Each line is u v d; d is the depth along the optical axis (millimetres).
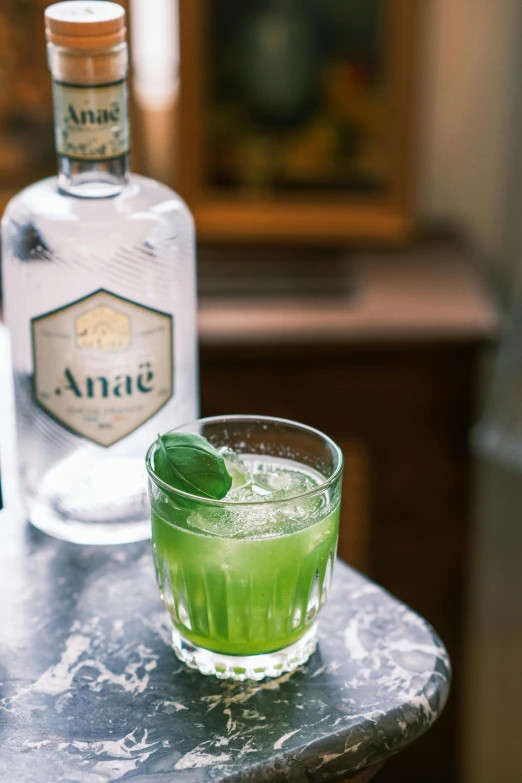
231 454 655
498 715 1601
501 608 1545
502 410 1353
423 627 675
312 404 1264
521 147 1436
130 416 718
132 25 1395
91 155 692
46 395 713
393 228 1484
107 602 689
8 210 724
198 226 1485
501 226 1530
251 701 629
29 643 662
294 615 635
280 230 1489
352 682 640
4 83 1369
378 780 1522
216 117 1434
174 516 620
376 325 1235
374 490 1323
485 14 1417
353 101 1429
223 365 1229
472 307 1287
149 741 607
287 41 1399
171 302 718
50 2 1342
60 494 730
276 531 615
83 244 696
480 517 1508
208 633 634
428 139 1490
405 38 1393
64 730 613
